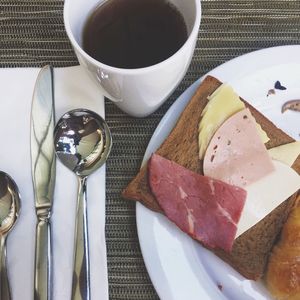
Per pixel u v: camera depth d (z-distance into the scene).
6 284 0.25
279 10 0.32
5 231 0.26
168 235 0.26
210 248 0.26
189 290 0.25
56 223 0.26
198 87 0.28
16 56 0.31
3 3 0.32
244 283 0.25
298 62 0.29
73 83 0.29
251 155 0.27
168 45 0.25
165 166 0.27
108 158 0.28
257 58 0.29
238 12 0.32
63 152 0.28
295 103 0.29
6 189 0.27
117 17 0.26
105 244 0.25
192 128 0.28
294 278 0.24
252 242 0.26
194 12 0.24
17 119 0.28
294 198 0.27
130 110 0.28
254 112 0.28
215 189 0.26
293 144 0.27
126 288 0.26
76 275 0.25
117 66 0.25
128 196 0.26
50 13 0.32
